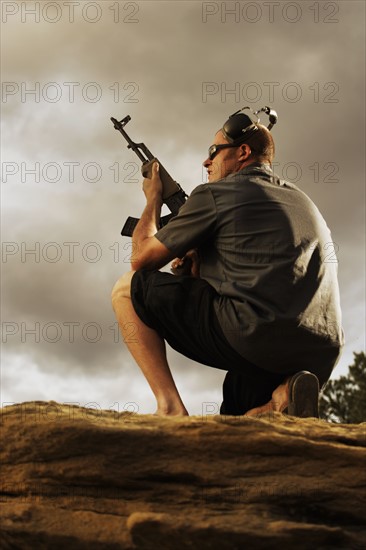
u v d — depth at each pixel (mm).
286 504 4500
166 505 4477
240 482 4500
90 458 4496
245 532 4199
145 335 5566
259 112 6238
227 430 4547
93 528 4383
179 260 5977
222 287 5418
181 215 5629
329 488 4516
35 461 4539
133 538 4273
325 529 4277
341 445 4609
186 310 5465
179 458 4535
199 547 4234
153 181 6344
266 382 5570
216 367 5691
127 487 4508
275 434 4574
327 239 5680
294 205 5621
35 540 4363
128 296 5605
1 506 4520
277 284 5344
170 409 5387
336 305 5625
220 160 5992
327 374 5680
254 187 5598
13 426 4590
